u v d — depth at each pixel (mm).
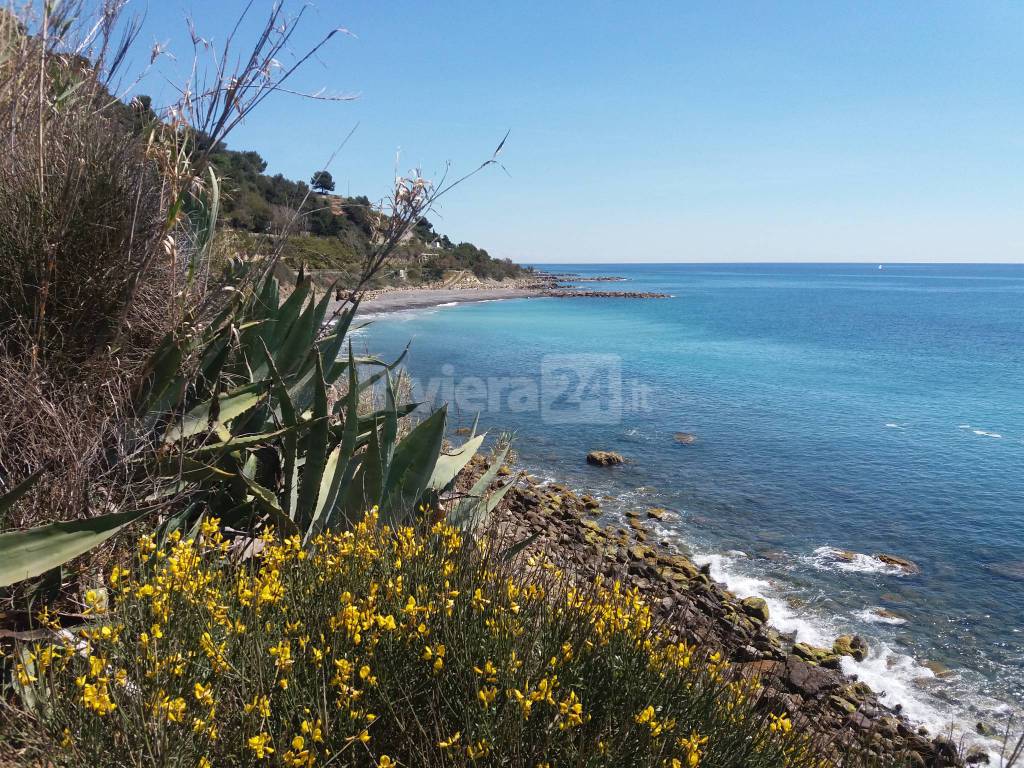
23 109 2980
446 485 4809
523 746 1983
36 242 2904
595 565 6520
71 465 2695
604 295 96125
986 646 7012
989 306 85812
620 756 2070
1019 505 11938
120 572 2287
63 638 2131
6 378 2670
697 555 9070
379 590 2400
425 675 2180
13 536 2359
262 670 1956
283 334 4070
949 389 25984
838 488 12641
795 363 33062
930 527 10719
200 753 1793
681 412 19594
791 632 6992
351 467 3891
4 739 1808
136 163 3123
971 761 4953
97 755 1751
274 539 3037
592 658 2400
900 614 7645
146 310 3279
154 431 3217
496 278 107938
